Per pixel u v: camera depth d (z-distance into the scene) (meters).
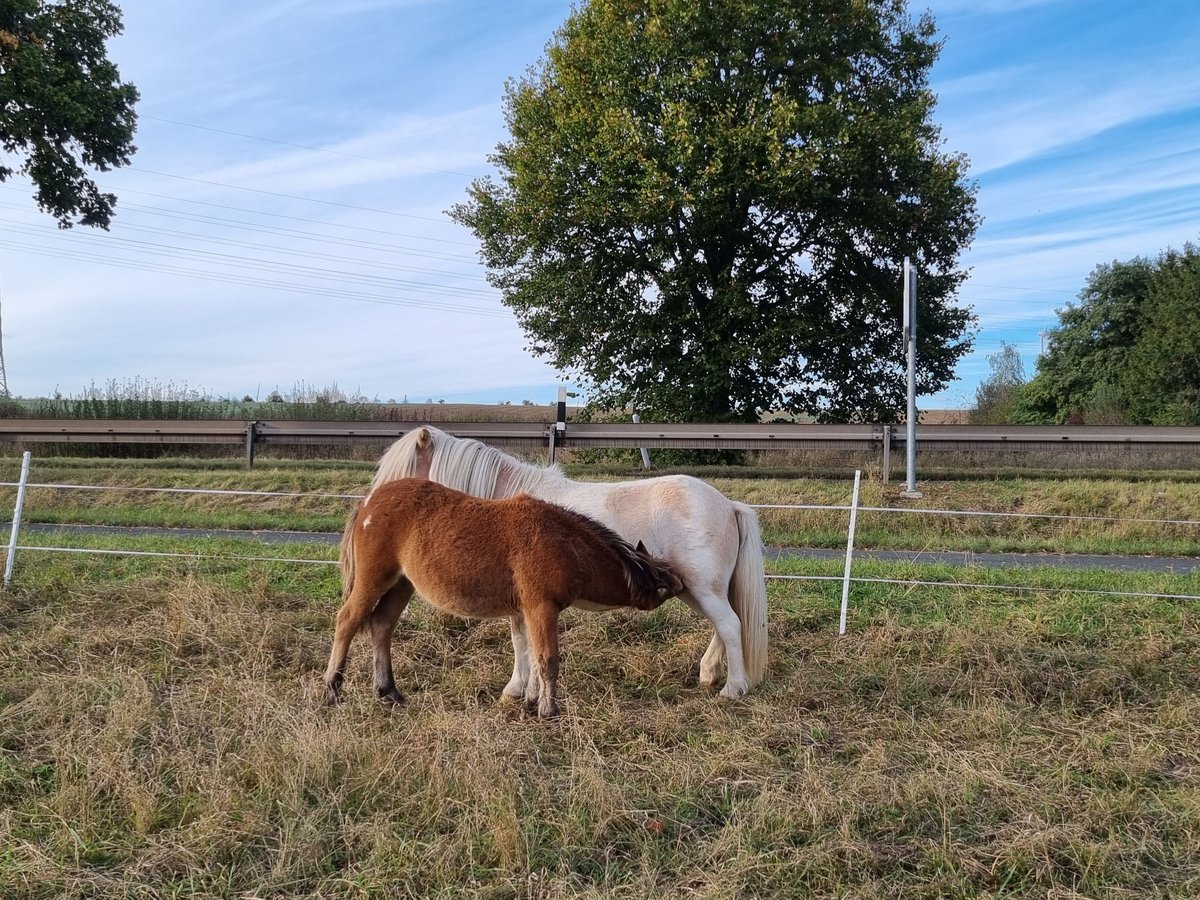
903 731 5.28
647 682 6.21
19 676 5.90
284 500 12.97
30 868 3.57
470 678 6.07
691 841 3.99
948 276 21.41
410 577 5.41
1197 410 22.19
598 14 19.69
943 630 7.13
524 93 20.62
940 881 3.66
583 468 16.00
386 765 4.46
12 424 16.41
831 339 20.00
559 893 3.50
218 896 3.50
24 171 21.09
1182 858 3.89
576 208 18.66
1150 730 5.25
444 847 3.79
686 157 17.23
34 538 10.18
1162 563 9.80
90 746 4.64
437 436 6.64
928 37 21.64
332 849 3.85
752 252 20.20
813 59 18.78
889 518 11.77
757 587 5.97
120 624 7.11
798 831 4.04
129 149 21.97
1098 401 25.25
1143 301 25.97
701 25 18.16
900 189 19.45
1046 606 7.71
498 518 5.25
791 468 15.22
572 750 4.87
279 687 5.83
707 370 19.59
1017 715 5.49
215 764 4.46
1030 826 4.08
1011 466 15.45
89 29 20.89
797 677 6.19
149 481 14.20
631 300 20.55
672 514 5.84
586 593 5.30
